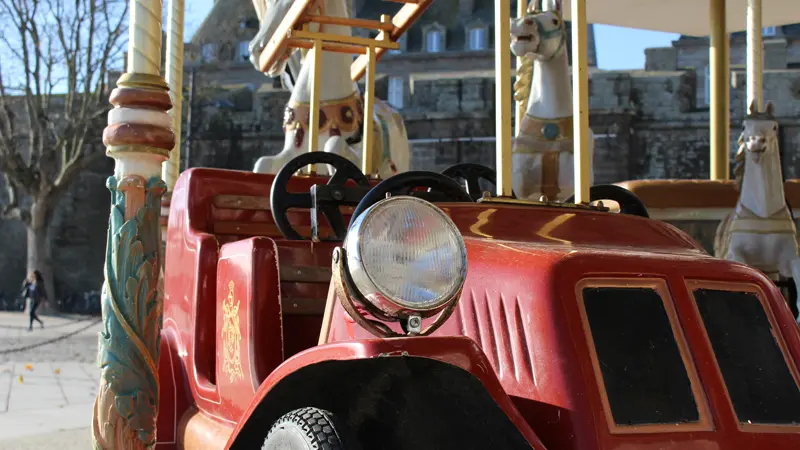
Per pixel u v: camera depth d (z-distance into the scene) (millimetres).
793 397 2588
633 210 3947
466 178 4344
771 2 10383
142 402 3553
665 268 2643
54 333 23094
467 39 54438
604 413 2330
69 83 35656
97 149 40469
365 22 5281
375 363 2424
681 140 37781
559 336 2424
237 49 50000
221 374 3629
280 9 6305
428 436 2490
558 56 6625
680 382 2469
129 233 3586
